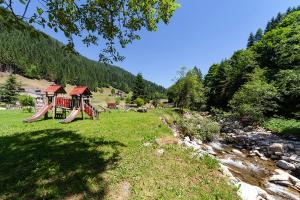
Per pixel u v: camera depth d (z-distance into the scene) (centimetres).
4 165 744
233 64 6369
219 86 5903
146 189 629
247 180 1019
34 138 1117
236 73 5072
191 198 599
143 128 1465
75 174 678
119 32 823
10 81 6425
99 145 994
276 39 4438
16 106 4934
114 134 1233
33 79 14062
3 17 432
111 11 733
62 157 819
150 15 767
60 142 1033
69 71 16938
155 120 1880
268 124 2742
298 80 2084
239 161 1360
